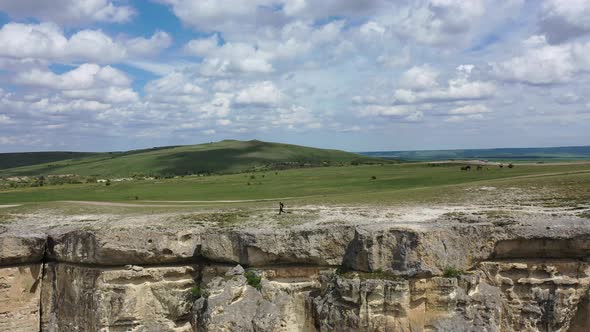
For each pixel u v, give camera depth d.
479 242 38.34
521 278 38.28
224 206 61.69
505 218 41.78
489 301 36.53
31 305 45.62
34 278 45.81
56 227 49.47
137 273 42.41
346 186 95.50
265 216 49.31
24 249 44.34
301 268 41.75
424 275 36.47
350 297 36.91
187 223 47.47
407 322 36.12
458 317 35.97
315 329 39.81
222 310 38.41
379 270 37.78
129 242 42.28
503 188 56.84
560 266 37.91
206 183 121.31
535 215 42.31
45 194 97.25
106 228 44.91
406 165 146.75
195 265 44.50
